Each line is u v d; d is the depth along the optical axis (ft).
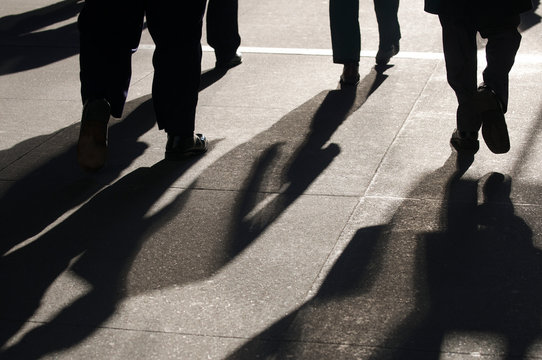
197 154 21.01
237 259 15.88
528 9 19.86
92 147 18.85
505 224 16.89
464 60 20.13
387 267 15.40
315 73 27.86
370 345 13.11
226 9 28.07
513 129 22.03
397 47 28.86
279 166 20.17
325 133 22.26
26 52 31.45
